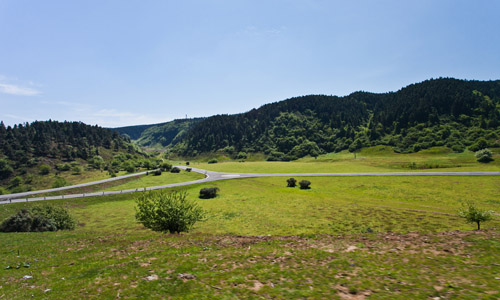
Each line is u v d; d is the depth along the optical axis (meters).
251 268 11.62
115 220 46.72
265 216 43.44
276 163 156.50
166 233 25.58
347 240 16.95
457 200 52.28
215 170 129.12
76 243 19.61
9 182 145.88
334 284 9.47
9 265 13.62
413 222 36.47
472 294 8.21
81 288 9.84
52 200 64.75
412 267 11.07
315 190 69.44
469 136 184.12
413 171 96.31
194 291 9.19
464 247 13.62
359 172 101.12
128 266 12.37
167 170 134.00
